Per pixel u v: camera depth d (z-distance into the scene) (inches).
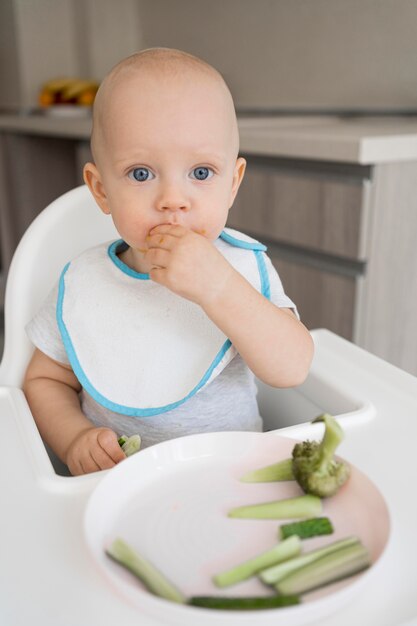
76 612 13.4
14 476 19.1
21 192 125.6
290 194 64.9
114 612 13.4
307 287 66.5
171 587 13.5
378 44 80.8
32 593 13.9
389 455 19.9
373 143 53.9
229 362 28.1
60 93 126.0
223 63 110.0
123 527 15.6
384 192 56.7
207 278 21.0
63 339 27.6
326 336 31.4
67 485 18.2
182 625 12.5
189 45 119.1
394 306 62.4
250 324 21.9
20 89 134.9
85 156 99.6
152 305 26.6
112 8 134.3
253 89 104.0
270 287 27.0
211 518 15.9
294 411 29.9
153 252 21.3
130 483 16.9
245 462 18.1
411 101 78.4
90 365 26.9
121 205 21.9
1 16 135.6
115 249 29.0
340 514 15.8
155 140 20.8
